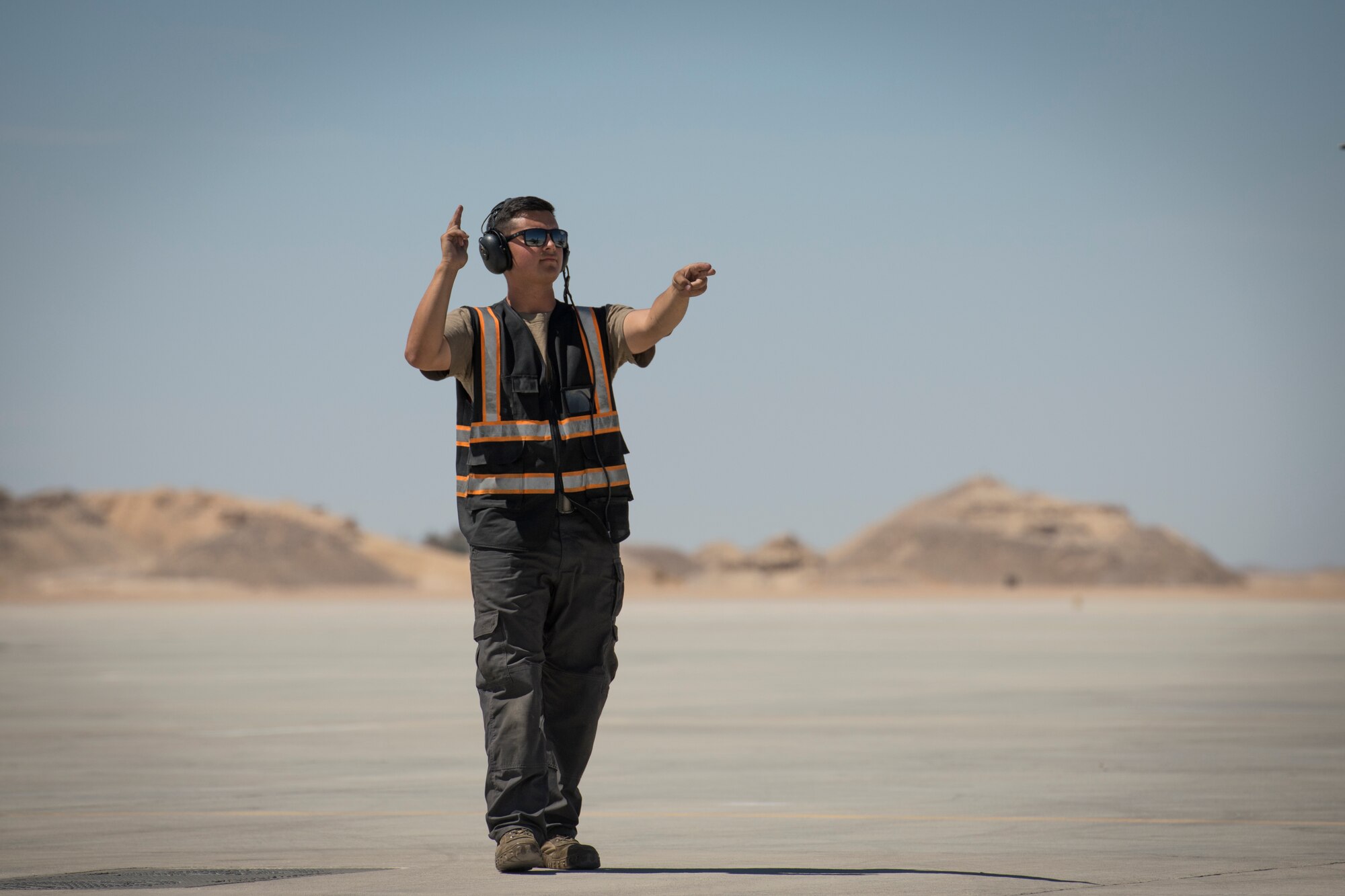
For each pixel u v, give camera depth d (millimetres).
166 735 36219
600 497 16172
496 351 16078
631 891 14398
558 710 16578
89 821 20906
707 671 64875
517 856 15609
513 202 16562
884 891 14344
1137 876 15445
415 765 29078
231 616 198625
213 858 17219
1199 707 42844
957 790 24125
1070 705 44125
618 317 16609
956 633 119125
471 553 16109
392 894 14336
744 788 24656
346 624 155750
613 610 16484
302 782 26078
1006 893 14219
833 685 55156
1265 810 21406
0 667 73000
